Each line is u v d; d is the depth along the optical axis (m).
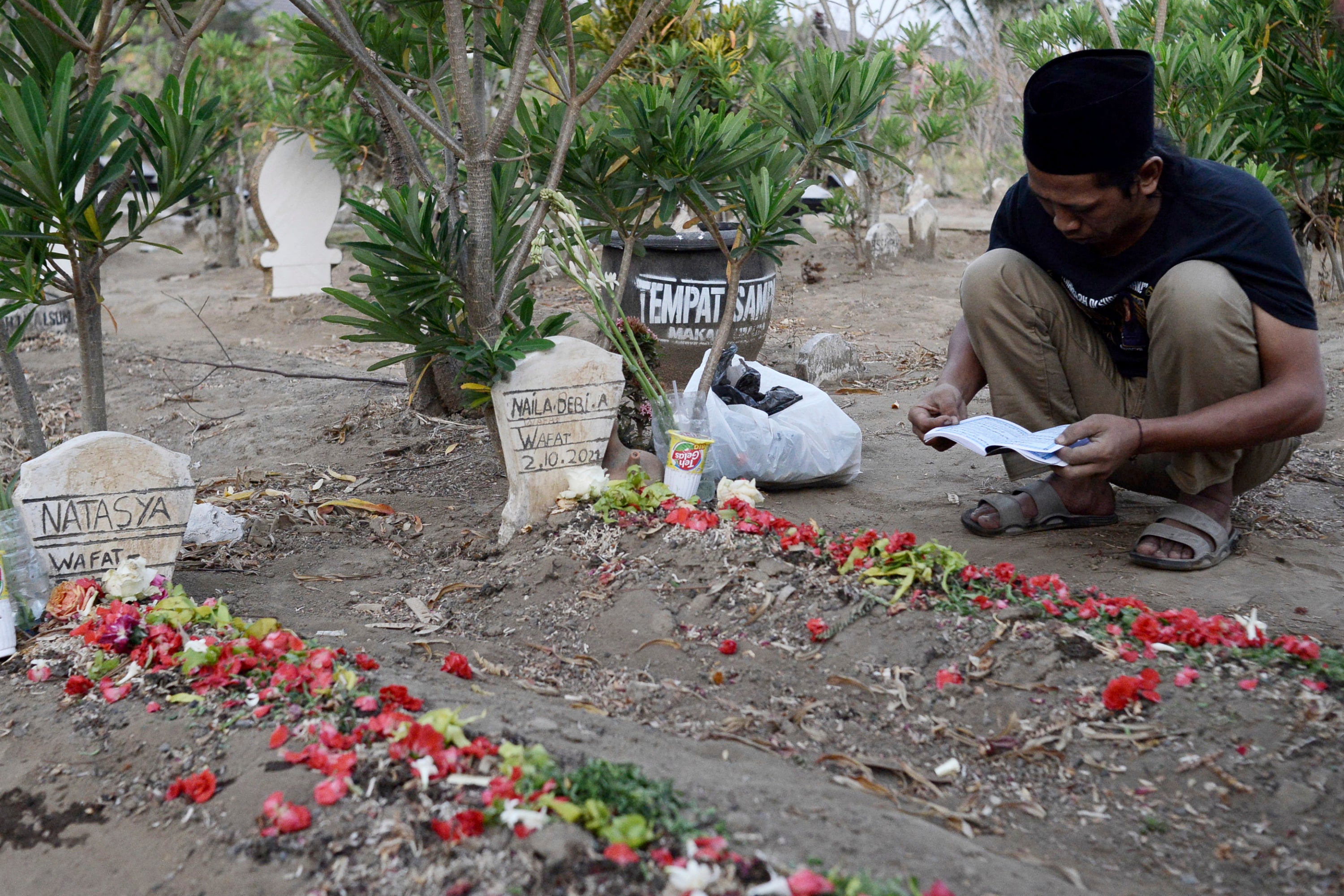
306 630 2.81
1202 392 2.90
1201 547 3.08
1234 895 1.72
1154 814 1.95
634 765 1.90
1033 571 3.13
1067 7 8.78
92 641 2.49
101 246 3.31
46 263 3.37
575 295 8.62
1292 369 2.84
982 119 17.20
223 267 12.08
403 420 5.25
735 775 1.95
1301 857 1.80
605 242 4.84
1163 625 2.54
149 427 5.79
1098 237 2.92
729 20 8.20
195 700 2.21
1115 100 2.62
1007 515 3.45
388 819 1.76
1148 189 2.84
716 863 1.58
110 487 2.81
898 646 2.54
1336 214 7.39
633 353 3.92
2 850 1.87
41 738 2.14
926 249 10.66
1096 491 3.47
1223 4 6.95
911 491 4.00
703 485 3.63
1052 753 2.15
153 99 3.48
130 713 2.20
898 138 9.70
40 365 7.39
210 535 3.57
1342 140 6.72
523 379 3.32
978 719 2.29
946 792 2.04
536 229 3.56
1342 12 6.25
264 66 11.90
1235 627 2.53
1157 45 6.32
